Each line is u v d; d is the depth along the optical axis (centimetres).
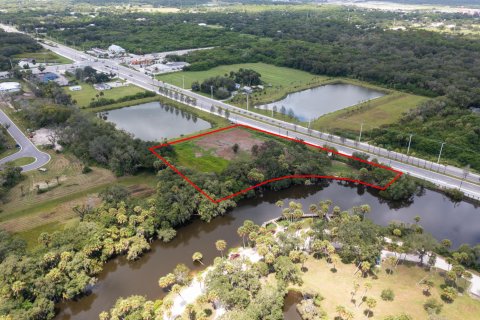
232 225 11775
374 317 8156
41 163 14762
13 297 8300
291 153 14525
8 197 12525
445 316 8094
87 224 10244
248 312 7806
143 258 10362
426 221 12019
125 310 8081
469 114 18212
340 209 12450
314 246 9844
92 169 14400
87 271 9469
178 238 11194
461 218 12181
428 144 15838
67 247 9544
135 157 14175
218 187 12456
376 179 13562
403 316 7688
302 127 18525
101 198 12256
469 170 14338
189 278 9469
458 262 9619
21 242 9800
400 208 12812
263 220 11975
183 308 8531
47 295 8519
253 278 8906
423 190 13525
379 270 9488
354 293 8781
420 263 9688
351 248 9769
